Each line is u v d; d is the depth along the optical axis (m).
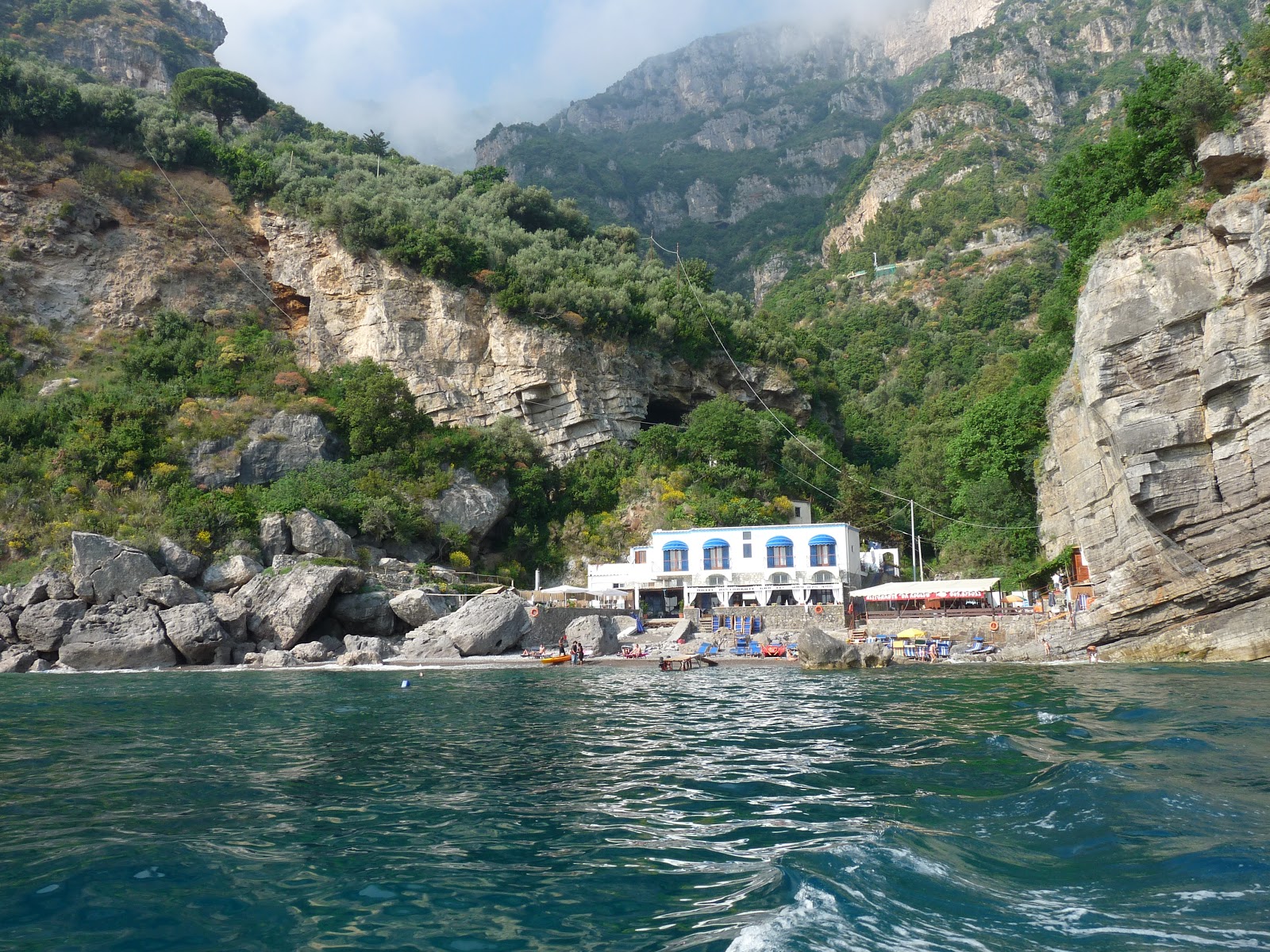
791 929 7.20
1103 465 41.56
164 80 152.88
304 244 81.12
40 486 57.28
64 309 74.94
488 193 100.25
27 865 9.58
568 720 21.72
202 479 60.50
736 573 61.06
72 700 28.09
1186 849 9.31
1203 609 38.06
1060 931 7.22
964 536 61.53
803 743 17.30
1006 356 100.62
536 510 70.88
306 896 8.58
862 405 122.62
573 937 7.41
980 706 22.72
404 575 55.44
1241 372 35.72
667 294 85.38
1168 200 40.16
